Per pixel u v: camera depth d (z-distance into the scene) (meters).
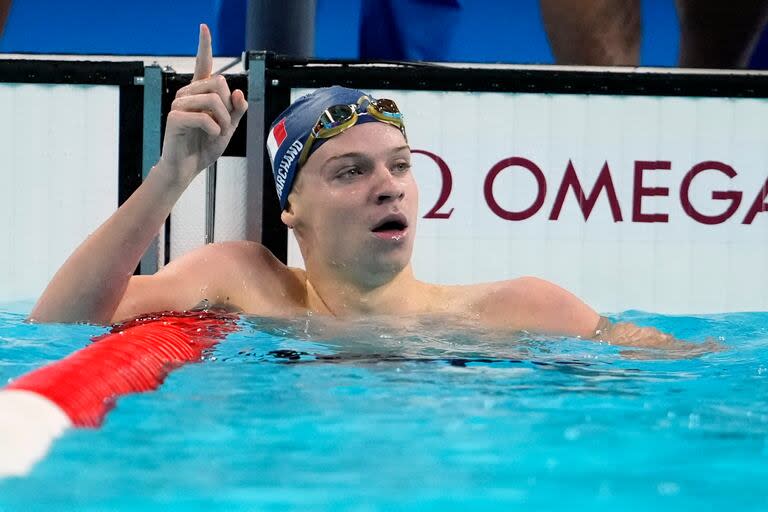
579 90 10.55
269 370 5.86
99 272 6.93
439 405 5.01
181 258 7.95
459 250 10.62
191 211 10.66
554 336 7.34
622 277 10.63
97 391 4.95
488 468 3.86
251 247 8.18
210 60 7.28
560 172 10.59
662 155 10.57
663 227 10.61
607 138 10.58
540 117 10.56
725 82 10.52
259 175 10.55
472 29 16.97
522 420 4.71
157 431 4.39
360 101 7.55
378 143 7.33
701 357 6.73
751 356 6.79
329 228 7.38
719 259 10.62
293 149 7.66
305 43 11.96
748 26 13.59
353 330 7.11
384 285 7.57
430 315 7.61
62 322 7.07
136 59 11.91
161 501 3.38
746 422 4.74
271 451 4.07
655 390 5.53
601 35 13.91
